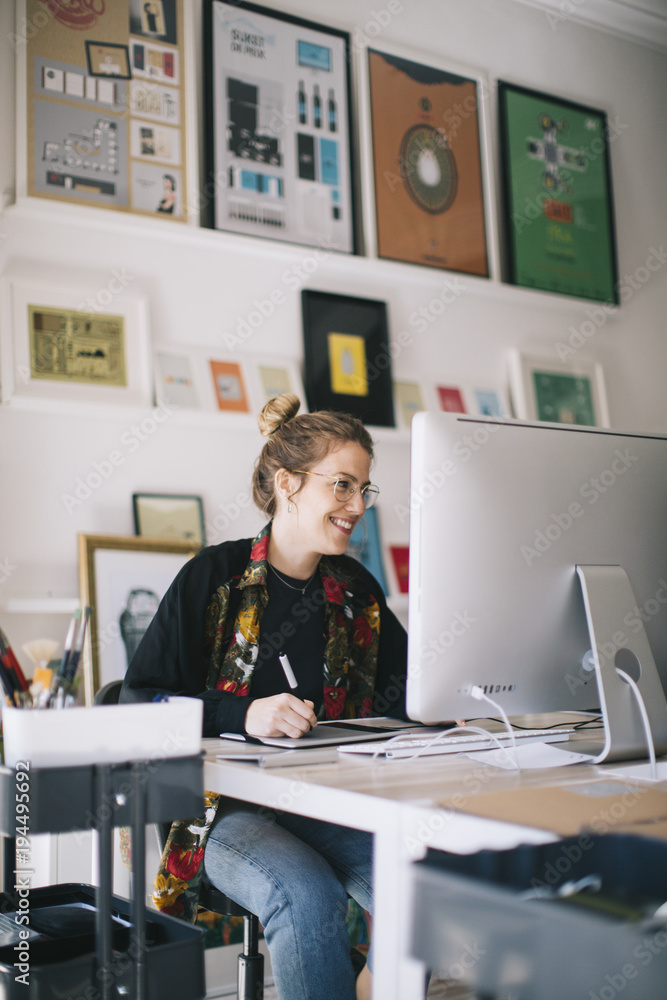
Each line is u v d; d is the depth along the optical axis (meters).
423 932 0.77
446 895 0.75
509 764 1.11
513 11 3.33
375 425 2.80
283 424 1.70
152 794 0.97
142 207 2.48
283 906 1.20
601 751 1.23
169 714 0.99
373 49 2.96
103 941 0.94
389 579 2.76
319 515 1.60
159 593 2.35
